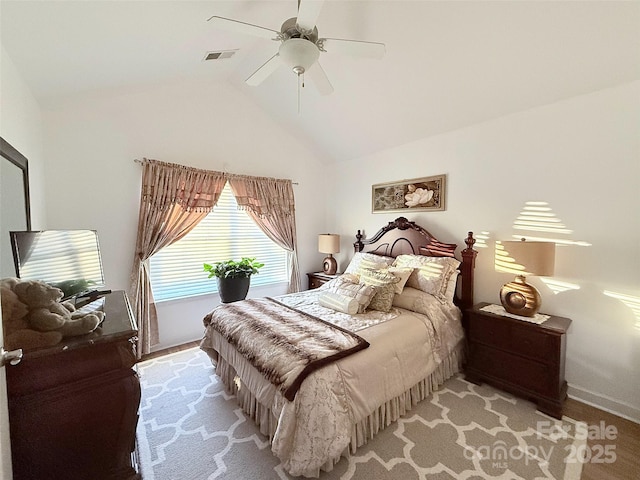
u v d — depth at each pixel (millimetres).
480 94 2479
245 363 2025
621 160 2047
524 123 2508
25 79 1992
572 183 2264
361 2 1999
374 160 3859
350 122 3443
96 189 2793
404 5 1941
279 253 4289
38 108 2400
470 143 2879
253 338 1988
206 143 3451
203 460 1679
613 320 2102
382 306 2504
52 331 1054
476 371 2484
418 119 3004
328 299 2613
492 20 1878
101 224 2832
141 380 2561
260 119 3895
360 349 1798
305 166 4395
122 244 2957
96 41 1891
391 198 3637
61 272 1530
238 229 3848
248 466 1637
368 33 2217
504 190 2650
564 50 1932
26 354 980
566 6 1694
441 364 2461
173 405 2203
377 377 1807
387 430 1910
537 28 1851
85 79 2346
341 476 1553
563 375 2195
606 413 2086
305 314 2375
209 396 2326
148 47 2195
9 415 971
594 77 2039
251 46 2734
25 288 1048
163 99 3148
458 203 2992
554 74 2113
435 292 2631
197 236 3520
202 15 1977
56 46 1788
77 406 1088
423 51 2240
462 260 2855
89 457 1129
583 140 2203
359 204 4098
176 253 3375
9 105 1697
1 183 1409
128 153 2957
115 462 1186
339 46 1708
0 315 854
